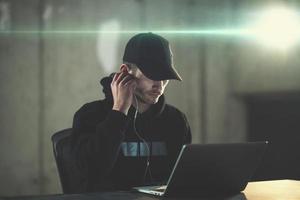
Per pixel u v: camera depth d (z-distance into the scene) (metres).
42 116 5.32
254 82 6.18
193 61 6.05
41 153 5.32
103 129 2.08
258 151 1.87
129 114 2.34
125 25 5.68
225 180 1.83
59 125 5.39
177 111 2.51
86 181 2.12
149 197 1.74
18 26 5.24
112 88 2.18
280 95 6.00
